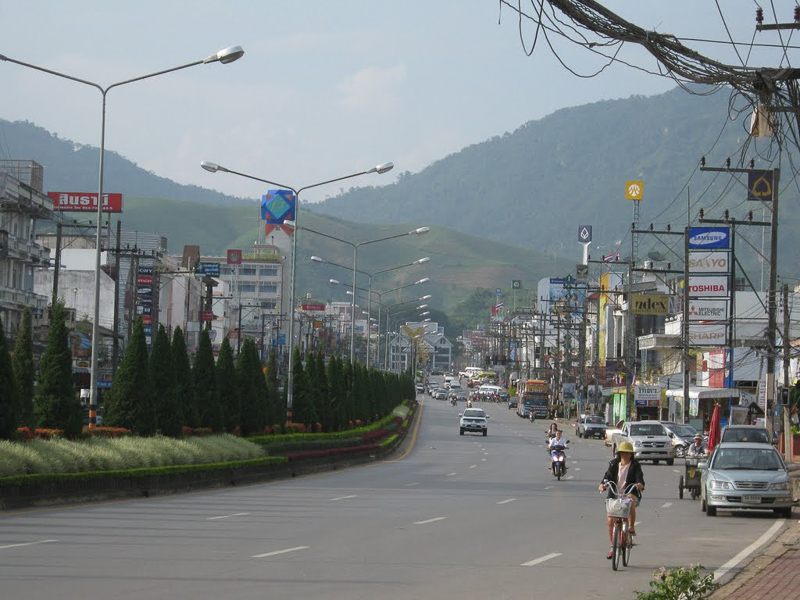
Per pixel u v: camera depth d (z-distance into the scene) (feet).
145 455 114.32
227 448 135.64
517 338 627.46
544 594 50.55
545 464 186.09
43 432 109.19
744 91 46.37
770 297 142.20
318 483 133.59
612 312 397.39
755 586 53.31
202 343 152.46
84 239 355.15
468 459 199.72
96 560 57.41
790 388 139.23
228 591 48.55
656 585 43.93
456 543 70.54
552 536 76.43
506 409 536.01
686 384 213.05
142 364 129.80
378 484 132.05
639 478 61.21
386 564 59.47
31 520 78.95
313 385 204.03
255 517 85.05
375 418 279.49
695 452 146.41
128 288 285.43
